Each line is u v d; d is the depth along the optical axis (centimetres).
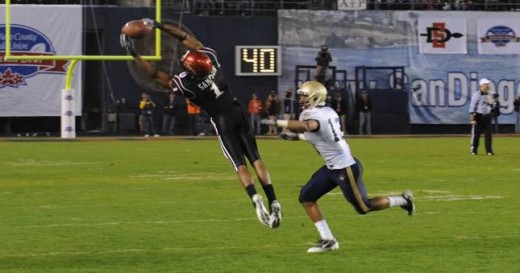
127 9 8006
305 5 8562
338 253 2389
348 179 2312
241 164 2498
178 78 2523
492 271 2180
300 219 2956
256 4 8494
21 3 8044
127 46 2555
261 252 2406
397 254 2380
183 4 7950
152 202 3394
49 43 7850
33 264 2248
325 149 2312
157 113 8112
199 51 2527
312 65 8356
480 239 2597
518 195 3600
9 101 7862
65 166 4888
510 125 8600
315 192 2367
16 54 7775
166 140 7338
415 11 8456
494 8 8750
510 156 5584
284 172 4588
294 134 2294
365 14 8388
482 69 8556
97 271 2172
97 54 8050
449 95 8519
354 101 8288
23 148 6288
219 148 6309
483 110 5622
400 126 8350
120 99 8075
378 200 2386
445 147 6494
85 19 7931
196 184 4006
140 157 5494
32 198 3519
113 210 3177
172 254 2377
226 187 3888
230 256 2353
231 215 3055
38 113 7912
